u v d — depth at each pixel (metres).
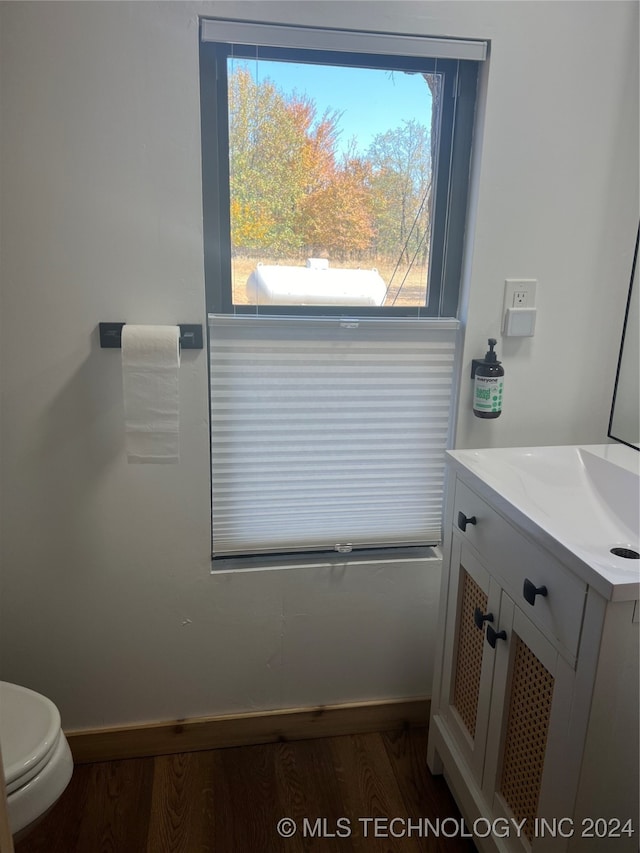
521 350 1.64
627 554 1.24
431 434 1.69
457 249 1.59
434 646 1.81
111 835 1.50
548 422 1.71
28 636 1.61
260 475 1.64
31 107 1.30
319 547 1.72
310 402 1.61
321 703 1.81
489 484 1.30
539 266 1.59
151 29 1.30
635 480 1.33
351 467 1.68
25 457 1.49
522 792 1.23
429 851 1.47
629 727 1.02
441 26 1.40
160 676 1.71
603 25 1.45
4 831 0.73
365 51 1.39
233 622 1.70
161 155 1.37
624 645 0.97
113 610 1.63
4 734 1.24
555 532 1.08
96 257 1.40
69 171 1.35
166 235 1.41
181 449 1.55
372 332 1.58
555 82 1.47
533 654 1.17
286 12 1.34
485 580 1.34
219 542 1.67
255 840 1.49
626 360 1.65
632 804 1.07
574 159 1.53
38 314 1.41
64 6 1.27
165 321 1.46
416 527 1.76
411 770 1.70
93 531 1.57
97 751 1.71
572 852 1.07
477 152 1.50
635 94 1.51
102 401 1.48
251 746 1.79
